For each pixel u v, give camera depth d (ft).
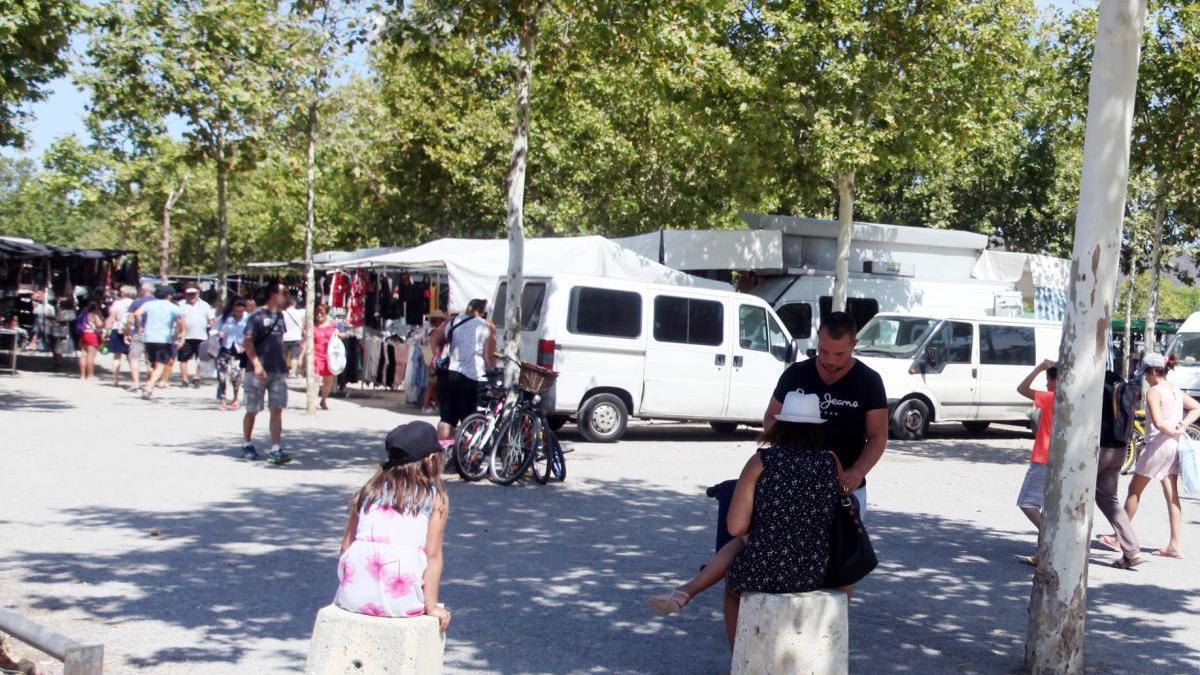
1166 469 33.42
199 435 51.13
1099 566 32.14
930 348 66.80
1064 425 20.71
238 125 70.44
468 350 41.68
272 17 68.59
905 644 22.89
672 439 60.08
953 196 116.57
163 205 149.59
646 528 33.68
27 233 262.26
